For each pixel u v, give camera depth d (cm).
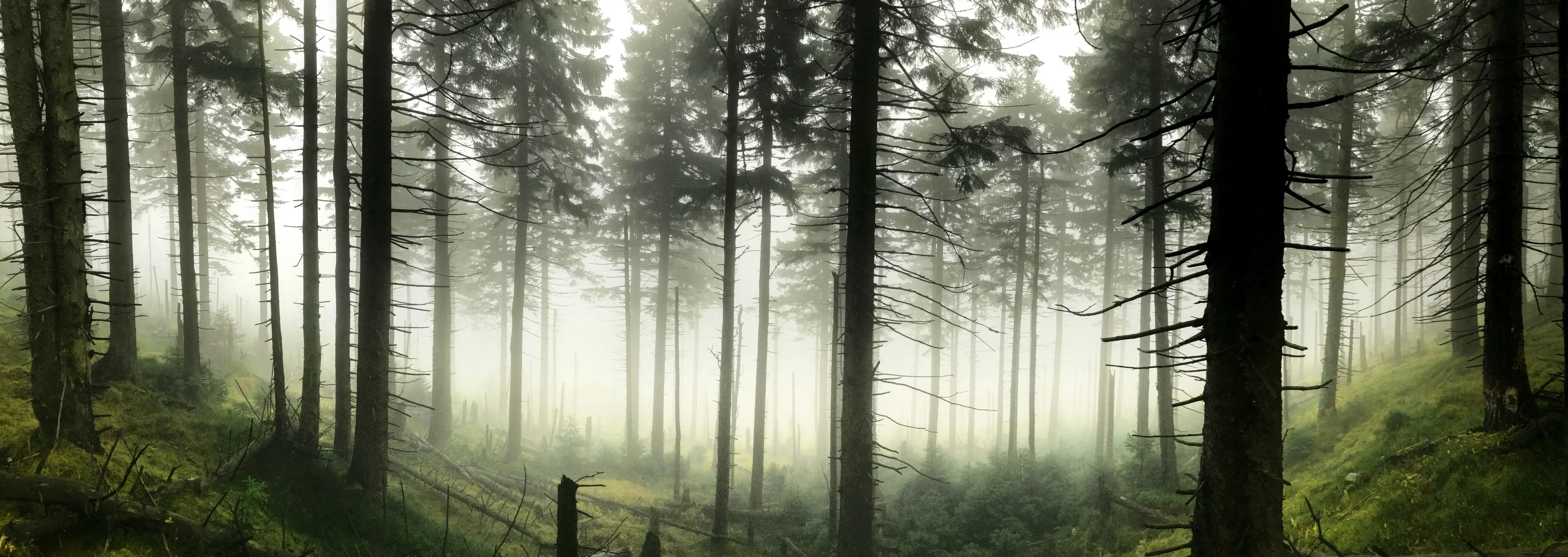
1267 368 454
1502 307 1012
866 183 1038
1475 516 845
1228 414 467
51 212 743
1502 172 1020
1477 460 946
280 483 924
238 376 1712
